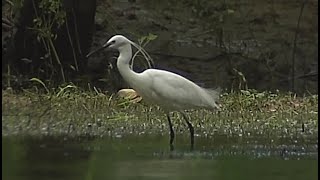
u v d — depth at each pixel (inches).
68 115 578.9
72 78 768.3
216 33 914.7
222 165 392.2
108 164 384.8
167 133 534.9
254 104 673.6
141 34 928.3
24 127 524.7
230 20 962.1
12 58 775.1
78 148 441.7
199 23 956.0
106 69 810.2
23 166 373.7
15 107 597.9
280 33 981.2
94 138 492.1
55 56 748.6
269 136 524.4
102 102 647.1
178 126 563.5
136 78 518.6
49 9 733.3
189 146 469.7
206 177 353.4
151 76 520.1
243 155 432.5
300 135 529.7
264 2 1015.0
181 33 939.3
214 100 552.4
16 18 769.6
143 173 361.1
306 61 940.0
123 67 520.1
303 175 362.0
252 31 965.2
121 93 682.8
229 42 919.7
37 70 769.6
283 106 681.0
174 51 901.2
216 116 606.2
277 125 579.5
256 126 576.1
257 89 856.9
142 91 522.3
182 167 382.6
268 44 952.3
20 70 772.0
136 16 960.3
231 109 645.3
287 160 413.1
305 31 994.1
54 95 663.8
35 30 754.2
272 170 376.8
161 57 890.7
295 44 899.4
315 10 1021.2
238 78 839.1
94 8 780.6
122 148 449.4
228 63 884.0
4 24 829.8
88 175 352.2
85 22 775.7
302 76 898.7
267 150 454.9
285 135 528.7
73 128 529.0
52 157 404.5
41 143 459.5
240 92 736.3
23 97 650.8
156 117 594.2
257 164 398.0
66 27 767.1
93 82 795.4
